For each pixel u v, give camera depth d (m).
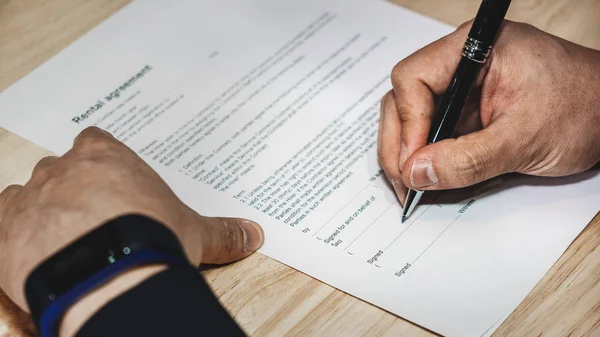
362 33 0.84
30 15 0.87
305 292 0.62
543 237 0.65
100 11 0.87
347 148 0.72
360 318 0.60
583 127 0.65
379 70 0.80
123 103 0.77
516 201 0.67
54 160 0.60
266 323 0.60
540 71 0.66
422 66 0.67
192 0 0.88
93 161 0.57
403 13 0.86
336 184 0.69
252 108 0.76
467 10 0.86
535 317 0.60
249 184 0.69
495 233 0.65
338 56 0.81
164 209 0.54
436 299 0.61
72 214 0.53
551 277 0.62
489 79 0.66
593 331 0.59
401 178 0.65
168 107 0.77
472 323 0.60
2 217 0.58
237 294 0.62
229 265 0.64
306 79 0.79
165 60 0.82
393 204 0.68
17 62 0.82
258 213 0.67
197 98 0.78
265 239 0.65
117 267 0.47
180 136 0.74
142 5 0.88
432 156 0.62
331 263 0.63
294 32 0.84
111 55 0.82
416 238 0.65
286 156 0.72
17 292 0.54
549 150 0.65
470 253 0.64
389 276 0.63
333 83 0.79
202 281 0.47
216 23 0.85
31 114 0.77
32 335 0.59
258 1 0.88
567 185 0.69
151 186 0.55
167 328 0.45
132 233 0.48
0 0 0.89
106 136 0.61
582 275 0.62
